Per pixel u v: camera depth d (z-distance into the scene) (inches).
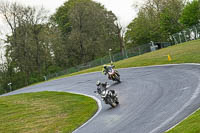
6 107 1512.1
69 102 1368.1
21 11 3860.7
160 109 764.6
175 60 1686.8
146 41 4291.3
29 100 1637.6
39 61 4146.2
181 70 1300.4
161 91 1000.9
